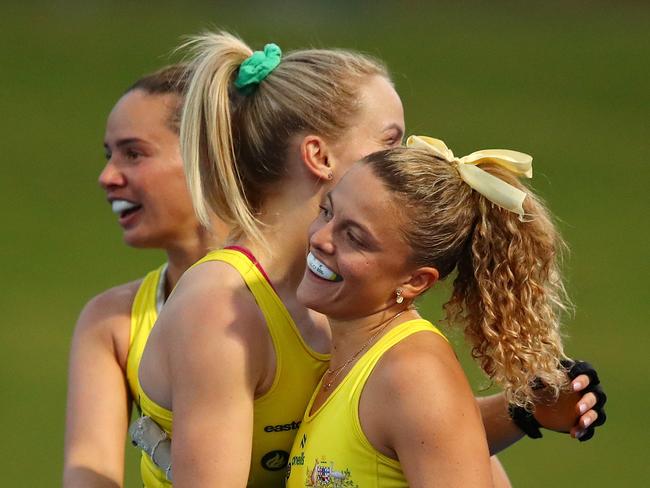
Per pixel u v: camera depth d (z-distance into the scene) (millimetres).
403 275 10156
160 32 77000
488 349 10375
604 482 27938
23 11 79312
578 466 29219
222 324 10203
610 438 31406
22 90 66000
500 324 10281
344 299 10172
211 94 10984
